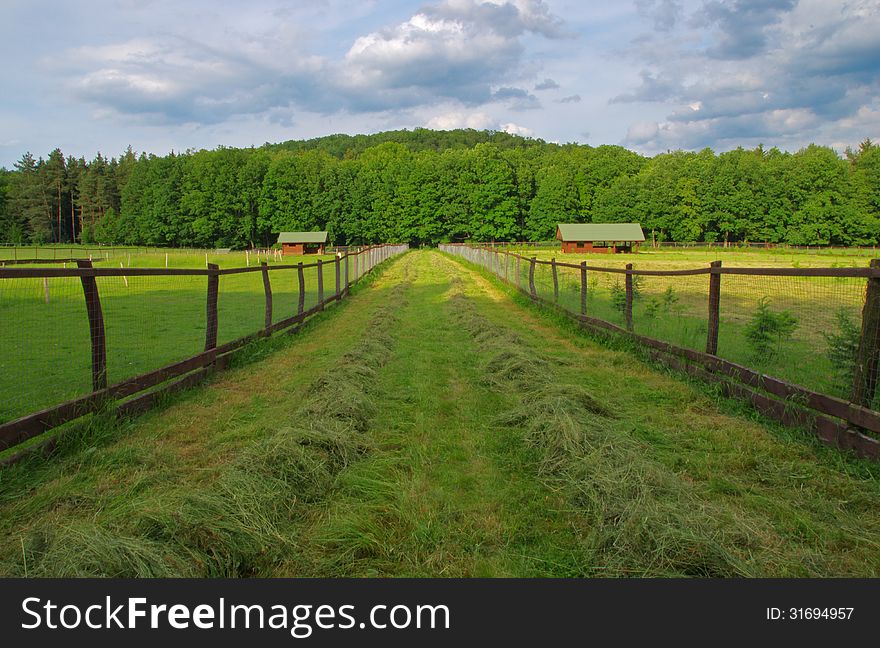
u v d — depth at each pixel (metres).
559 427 4.40
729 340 7.63
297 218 80.88
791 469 3.84
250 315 13.52
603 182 84.44
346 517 3.29
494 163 79.62
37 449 4.04
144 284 22.17
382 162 94.69
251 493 3.38
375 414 5.37
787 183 70.56
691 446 4.38
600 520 3.15
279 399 6.03
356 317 12.94
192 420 5.27
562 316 11.48
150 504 3.23
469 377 6.95
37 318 12.66
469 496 3.62
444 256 52.06
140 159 98.38
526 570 2.82
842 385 4.79
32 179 91.00
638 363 7.43
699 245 73.62
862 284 14.30
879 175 66.69
